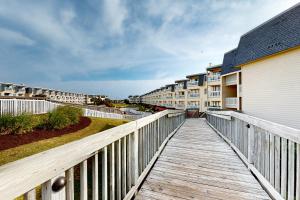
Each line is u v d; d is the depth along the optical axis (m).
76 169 3.98
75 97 62.22
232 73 16.31
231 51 17.81
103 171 1.61
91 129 8.84
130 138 2.27
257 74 11.05
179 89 37.59
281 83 9.28
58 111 9.37
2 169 0.69
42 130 7.82
